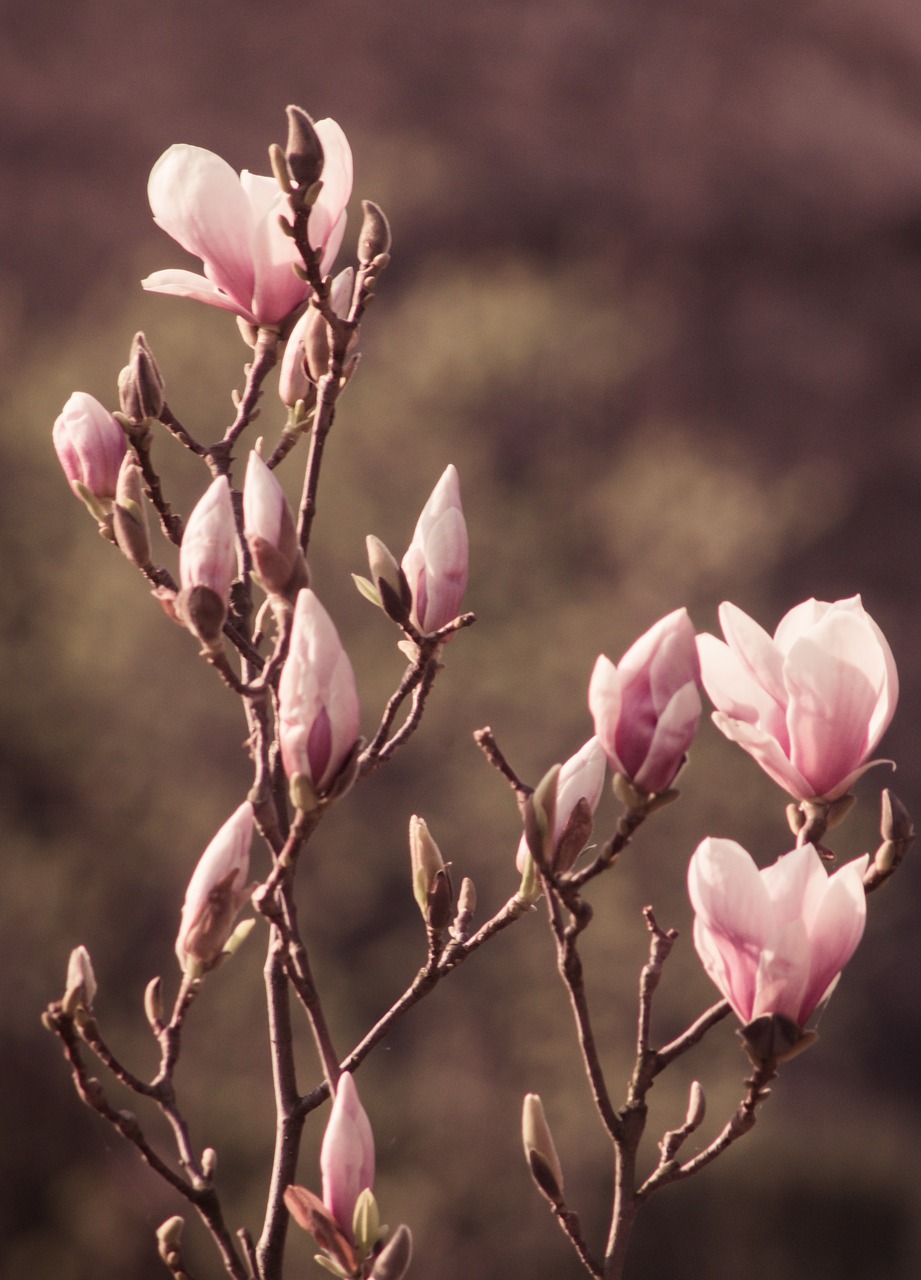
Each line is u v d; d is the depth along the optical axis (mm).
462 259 22250
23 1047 14391
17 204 20781
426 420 16688
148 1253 13781
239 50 22484
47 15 21484
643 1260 18031
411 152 21969
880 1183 19875
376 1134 15289
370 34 22781
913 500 22281
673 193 22906
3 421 16641
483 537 16781
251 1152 14234
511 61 22859
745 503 17953
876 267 23156
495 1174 15289
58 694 15625
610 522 17750
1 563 15930
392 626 15961
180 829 15734
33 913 14953
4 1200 13852
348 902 16109
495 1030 15594
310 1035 15266
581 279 22172
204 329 15867
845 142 23125
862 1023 20516
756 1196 19328
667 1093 15328
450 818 16016
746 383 22484
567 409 18859
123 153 21609
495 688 16078
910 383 22781
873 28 22938
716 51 23016
